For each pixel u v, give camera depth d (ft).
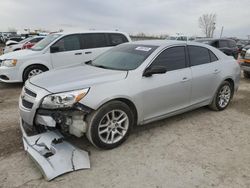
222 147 12.67
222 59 17.60
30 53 25.43
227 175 10.30
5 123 15.17
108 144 11.91
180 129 14.71
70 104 10.73
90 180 9.78
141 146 12.53
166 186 9.54
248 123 15.96
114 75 12.40
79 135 11.28
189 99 15.38
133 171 10.43
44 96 10.91
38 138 11.39
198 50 16.12
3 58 24.93
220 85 17.31
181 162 11.16
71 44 26.76
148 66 13.29
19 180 9.70
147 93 12.91
